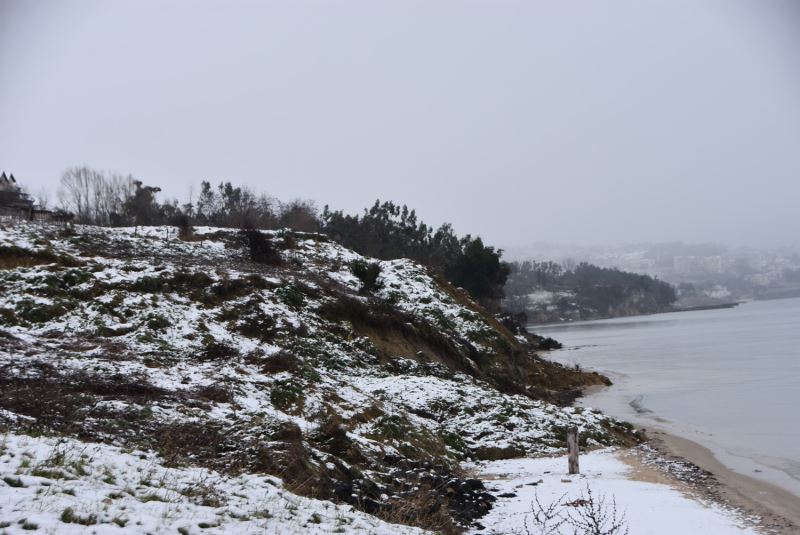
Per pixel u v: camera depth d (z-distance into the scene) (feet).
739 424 79.66
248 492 28.40
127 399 42.22
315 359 79.56
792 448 64.28
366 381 75.97
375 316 98.89
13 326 65.00
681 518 37.50
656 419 86.84
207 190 307.37
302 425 48.32
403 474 44.01
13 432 30.63
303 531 24.11
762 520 38.83
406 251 357.82
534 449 61.52
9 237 89.56
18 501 20.29
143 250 112.47
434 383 77.10
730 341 249.75
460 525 35.42
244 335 79.05
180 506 23.56
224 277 90.38
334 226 335.67
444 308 131.13
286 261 130.62
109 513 20.76
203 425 40.19
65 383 43.62
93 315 71.10
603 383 138.31
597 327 543.39
